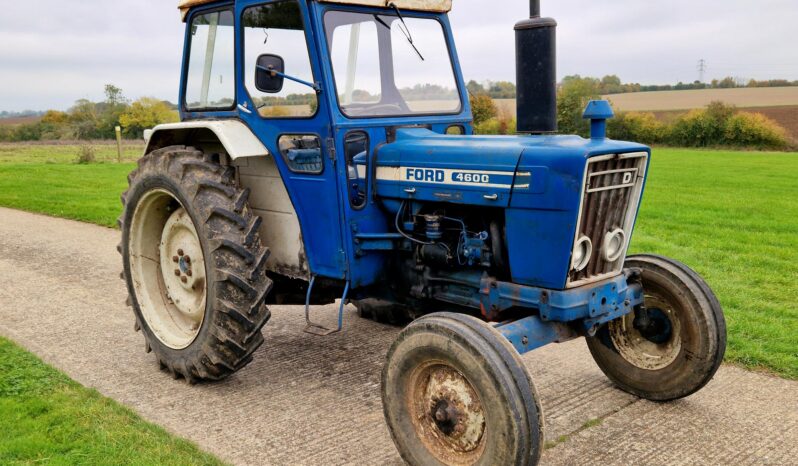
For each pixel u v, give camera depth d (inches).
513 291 134.8
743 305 227.9
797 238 371.9
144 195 178.4
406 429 127.9
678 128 1485.0
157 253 189.2
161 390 166.4
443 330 117.3
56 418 145.2
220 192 160.9
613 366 165.6
